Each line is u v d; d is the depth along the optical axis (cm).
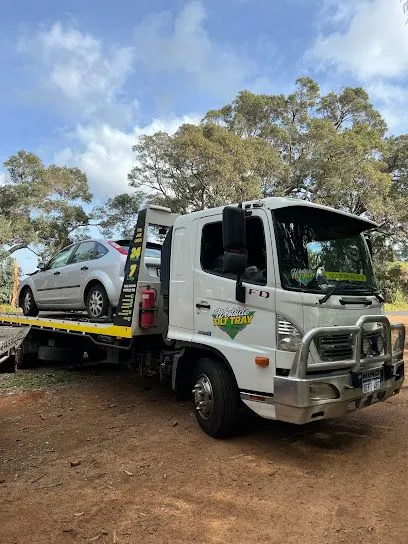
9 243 3111
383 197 2788
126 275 661
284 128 3247
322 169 2744
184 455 485
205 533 336
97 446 520
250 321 480
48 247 3438
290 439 530
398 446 506
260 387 463
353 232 557
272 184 2866
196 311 550
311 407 425
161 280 621
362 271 547
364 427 572
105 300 780
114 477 435
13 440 546
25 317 954
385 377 498
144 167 2786
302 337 438
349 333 458
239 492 400
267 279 468
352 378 456
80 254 891
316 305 451
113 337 693
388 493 396
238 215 455
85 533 338
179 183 2783
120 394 753
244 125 3300
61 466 466
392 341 543
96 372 933
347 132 3002
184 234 582
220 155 2525
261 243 484
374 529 339
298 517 357
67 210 3391
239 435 543
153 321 649
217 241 542
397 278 3562
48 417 637
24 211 3178
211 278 531
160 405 682
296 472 440
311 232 500
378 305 527
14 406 695
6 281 2658
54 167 3453
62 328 816
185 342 563
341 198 2748
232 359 495
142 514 364
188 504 380
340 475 433
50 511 372
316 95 3369
